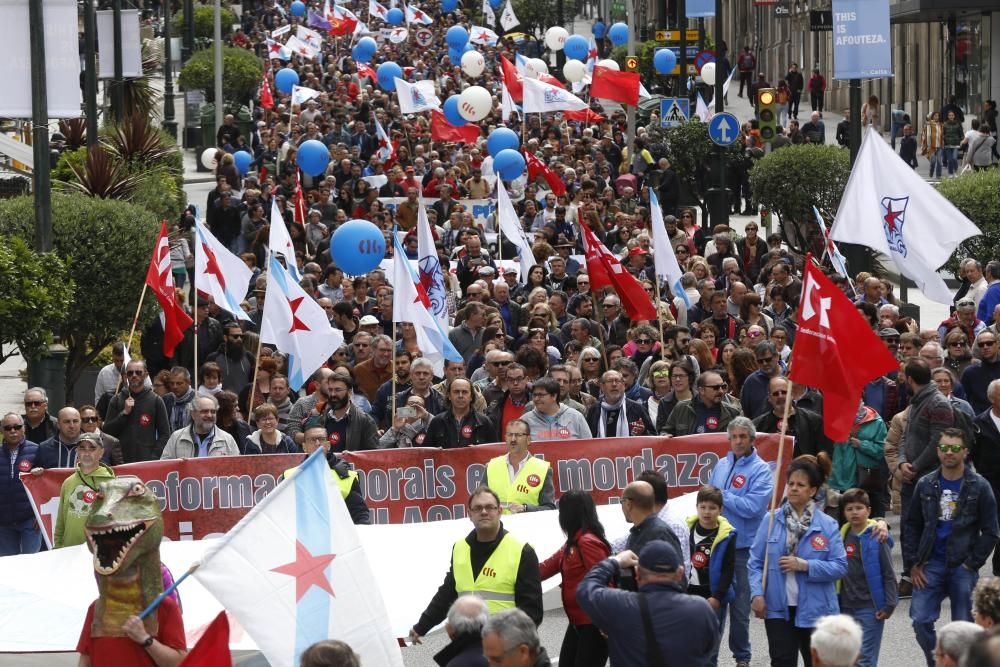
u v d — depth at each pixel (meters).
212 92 73.56
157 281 22.58
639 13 113.88
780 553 14.84
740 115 79.25
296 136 61.59
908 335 23.06
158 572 11.96
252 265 34.81
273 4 127.06
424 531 16.05
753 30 106.69
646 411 21.02
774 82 100.44
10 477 18.98
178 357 27.84
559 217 42.22
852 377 15.69
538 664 11.73
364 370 24.27
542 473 16.98
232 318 30.17
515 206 45.59
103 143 42.06
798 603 14.80
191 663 11.16
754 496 16.50
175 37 98.38
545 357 23.19
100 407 23.33
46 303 24.91
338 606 11.52
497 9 120.56
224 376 25.52
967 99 62.34
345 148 54.09
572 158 55.94
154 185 38.47
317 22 101.25
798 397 19.89
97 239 27.61
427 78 86.88
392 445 20.50
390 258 37.28
